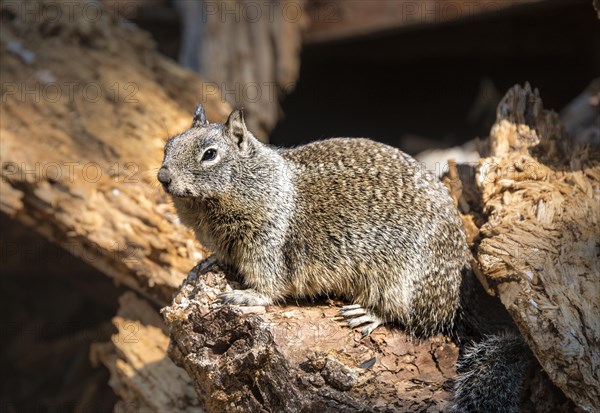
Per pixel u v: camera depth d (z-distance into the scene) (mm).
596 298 8891
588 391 8391
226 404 9156
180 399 11906
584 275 9141
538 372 9539
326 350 8977
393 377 8922
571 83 21625
